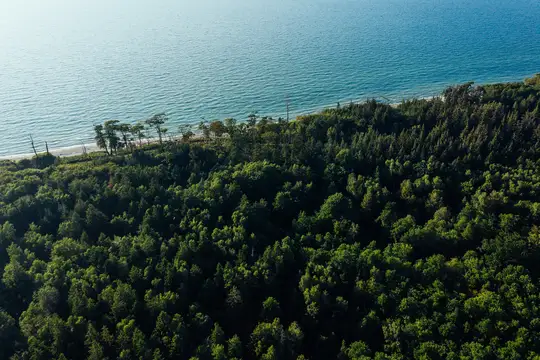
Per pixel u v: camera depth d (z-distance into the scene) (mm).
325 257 93688
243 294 87625
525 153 116688
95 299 84562
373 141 127812
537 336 72812
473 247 96312
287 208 110688
